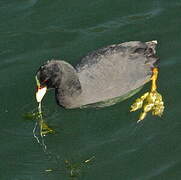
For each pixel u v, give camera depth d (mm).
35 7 17219
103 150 13273
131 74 14227
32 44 16141
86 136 13688
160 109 14070
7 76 15281
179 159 12930
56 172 12867
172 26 16312
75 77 13773
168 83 14742
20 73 15320
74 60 15508
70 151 13352
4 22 16797
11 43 16219
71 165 12984
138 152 13148
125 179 12602
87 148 13367
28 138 13734
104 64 14086
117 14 16844
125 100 14492
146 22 16484
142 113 14039
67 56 15664
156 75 14695
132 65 14273
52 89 14852
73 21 16734
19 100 14664
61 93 13875
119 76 14094
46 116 14219
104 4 17172
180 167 12758
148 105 14148
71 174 12781
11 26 16688
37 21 16797
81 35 16281
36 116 14164
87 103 14148
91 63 14203
